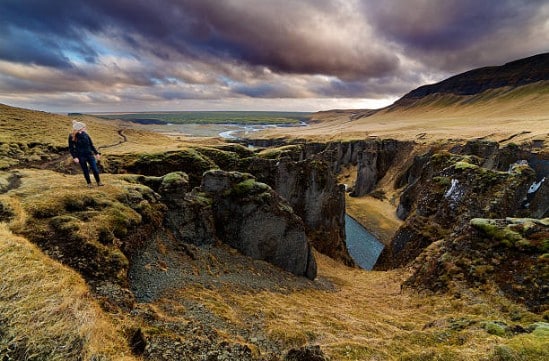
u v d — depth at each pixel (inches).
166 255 968.3
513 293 938.7
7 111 3567.9
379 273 2009.1
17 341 386.6
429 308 1036.5
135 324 514.0
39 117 3784.5
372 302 1239.5
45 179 1118.4
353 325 810.2
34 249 596.1
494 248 1112.2
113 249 747.4
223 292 867.4
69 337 406.0
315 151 7564.0
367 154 5679.1
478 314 900.6
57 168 1835.6
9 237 603.2
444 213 2171.5
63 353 386.0
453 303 1008.2
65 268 570.6
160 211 1136.8
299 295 1122.0
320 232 2534.5
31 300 447.8
